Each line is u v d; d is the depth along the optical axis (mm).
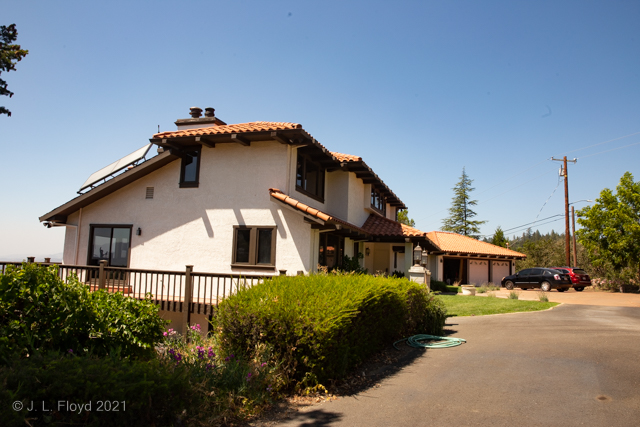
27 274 5219
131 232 15383
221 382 5328
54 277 5480
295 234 13516
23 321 4965
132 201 15586
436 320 10531
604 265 29969
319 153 15312
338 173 17828
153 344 6391
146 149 15586
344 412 5055
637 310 15875
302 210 12812
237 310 6289
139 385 3895
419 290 10406
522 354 7941
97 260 15734
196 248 14555
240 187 14336
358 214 19406
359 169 17812
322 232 14695
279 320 5902
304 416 4938
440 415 4922
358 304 6516
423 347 8789
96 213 15945
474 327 11586
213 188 14656
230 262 14109
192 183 14922
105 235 15805
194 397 4586
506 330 10891
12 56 12250
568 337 9594
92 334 5473
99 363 4156
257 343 6090
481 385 6062
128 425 3885
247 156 14398
